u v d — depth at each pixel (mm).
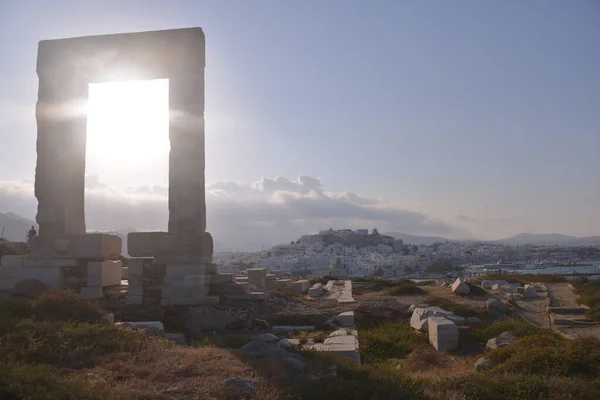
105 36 24297
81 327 14297
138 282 22828
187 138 23516
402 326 21844
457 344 18422
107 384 10578
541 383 11711
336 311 23453
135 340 13750
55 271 23266
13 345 12383
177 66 23953
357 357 15375
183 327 21312
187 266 22641
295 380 11297
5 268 23547
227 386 10531
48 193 23984
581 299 26609
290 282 36000
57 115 24422
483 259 146000
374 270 113938
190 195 23188
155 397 10062
